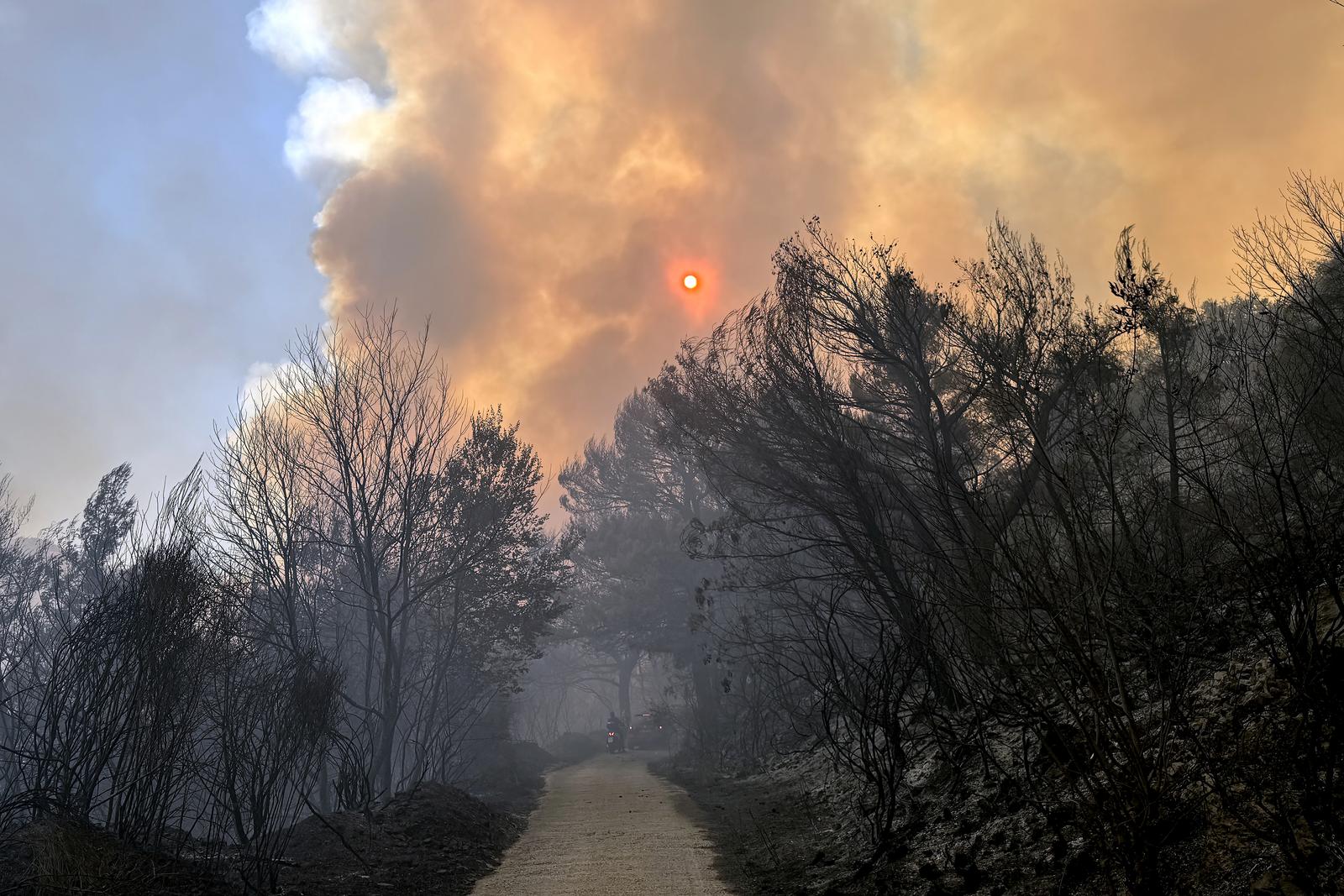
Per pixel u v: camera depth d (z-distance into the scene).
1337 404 6.06
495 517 20.77
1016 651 5.76
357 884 9.23
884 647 9.09
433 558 20.61
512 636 22.36
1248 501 5.92
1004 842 6.49
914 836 7.94
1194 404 6.79
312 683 10.25
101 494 15.25
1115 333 8.91
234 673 9.65
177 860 8.34
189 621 9.20
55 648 9.36
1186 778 5.07
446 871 10.17
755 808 14.53
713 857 10.45
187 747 9.07
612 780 26.05
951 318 11.84
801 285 13.52
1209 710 5.43
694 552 15.58
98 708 8.62
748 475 14.10
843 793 11.90
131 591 9.18
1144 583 5.61
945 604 7.30
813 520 14.19
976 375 10.70
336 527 20.86
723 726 29.55
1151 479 6.17
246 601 14.88
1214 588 5.52
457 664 21.27
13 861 7.13
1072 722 6.61
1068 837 5.80
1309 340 6.67
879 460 12.81
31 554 16.23
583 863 10.48
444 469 20.70
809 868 8.73
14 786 9.39
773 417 13.34
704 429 14.29
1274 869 4.11
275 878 8.55
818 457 12.55
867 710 8.97
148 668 8.70
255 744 9.47
